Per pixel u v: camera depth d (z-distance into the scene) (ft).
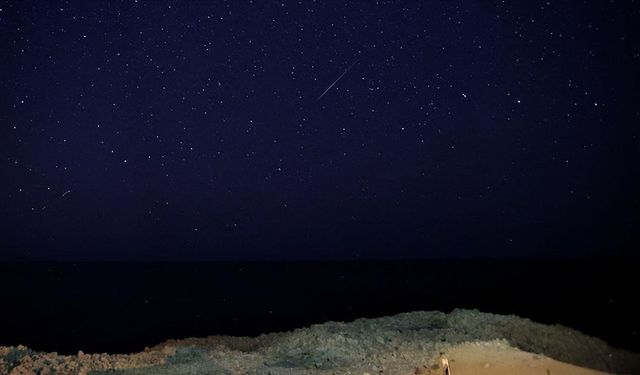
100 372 30.81
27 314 74.08
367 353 33.58
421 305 71.15
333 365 31.32
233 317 66.23
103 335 57.00
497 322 39.45
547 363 27.35
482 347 31.30
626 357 29.30
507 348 30.94
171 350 36.76
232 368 32.09
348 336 38.83
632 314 56.90
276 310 71.15
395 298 80.18
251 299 86.02
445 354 30.22
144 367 32.04
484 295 78.74
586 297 72.79
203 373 30.96
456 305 69.82
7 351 35.22
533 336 34.19
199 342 42.06
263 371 30.89
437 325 40.37
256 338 42.96
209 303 82.23
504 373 26.00
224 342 41.88
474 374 26.23
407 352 32.45
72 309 78.95
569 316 56.29
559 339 33.19
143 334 56.95
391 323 42.14
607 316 55.77
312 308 71.92
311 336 39.83
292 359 33.47
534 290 83.97
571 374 25.53
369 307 71.31
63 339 55.06
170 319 66.54
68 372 30.96
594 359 28.68
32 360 33.35
